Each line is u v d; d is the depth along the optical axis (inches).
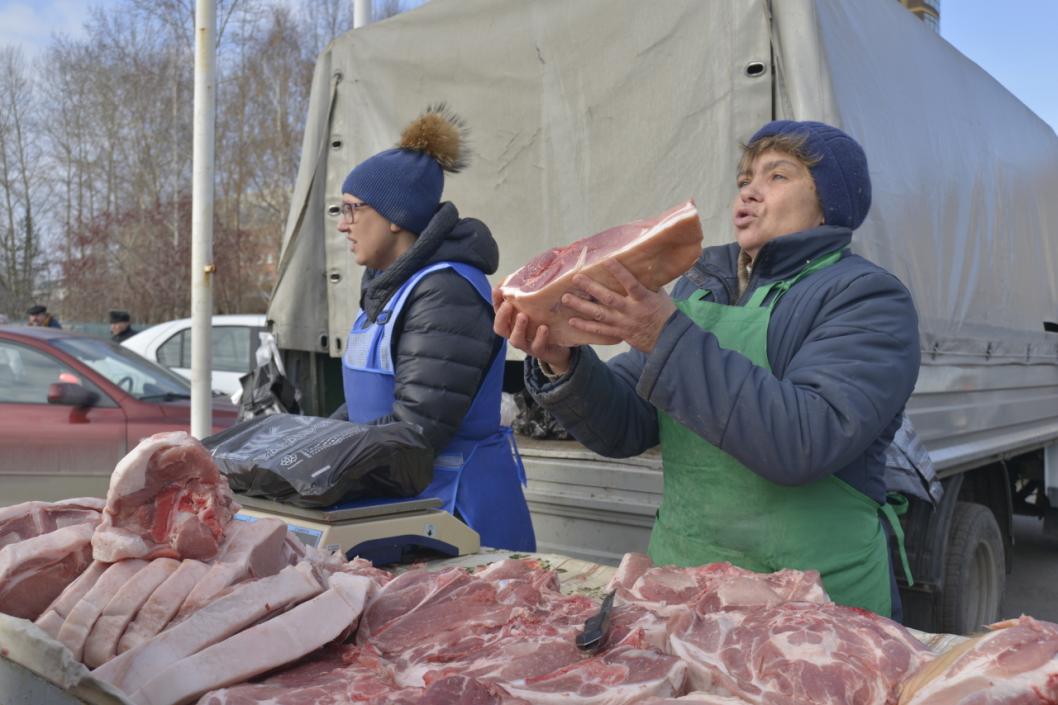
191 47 1352.1
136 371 286.8
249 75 1289.4
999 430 234.7
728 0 165.6
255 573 70.4
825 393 80.6
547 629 69.8
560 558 105.9
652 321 78.8
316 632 65.9
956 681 52.8
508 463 135.4
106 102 1401.3
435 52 201.9
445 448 127.8
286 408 194.9
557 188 187.9
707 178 169.5
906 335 85.5
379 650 68.7
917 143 191.0
